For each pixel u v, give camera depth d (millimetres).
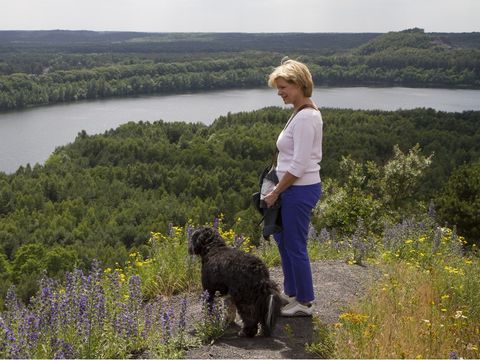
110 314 4145
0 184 73875
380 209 19016
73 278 4281
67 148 96938
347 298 5285
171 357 3777
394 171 25672
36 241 50031
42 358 3629
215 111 162750
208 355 3984
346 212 16969
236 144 91625
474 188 15555
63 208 65062
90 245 48906
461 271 5633
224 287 4359
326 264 6766
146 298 5617
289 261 4777
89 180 76875
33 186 73812
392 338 3934
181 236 6676
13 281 31047
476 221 14898
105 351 3879
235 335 4355
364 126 95750
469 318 4527
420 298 4859
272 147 90188
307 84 4312
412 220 8852
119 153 92188
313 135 4258
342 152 76375
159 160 91188
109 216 61250
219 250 4402
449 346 3887
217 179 72812
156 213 60469
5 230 52500
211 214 56625
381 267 6180
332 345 3953
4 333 3498
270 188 4477
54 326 3848
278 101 190000
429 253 7176
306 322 4609
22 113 157625
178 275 5867
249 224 10898
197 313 4930
